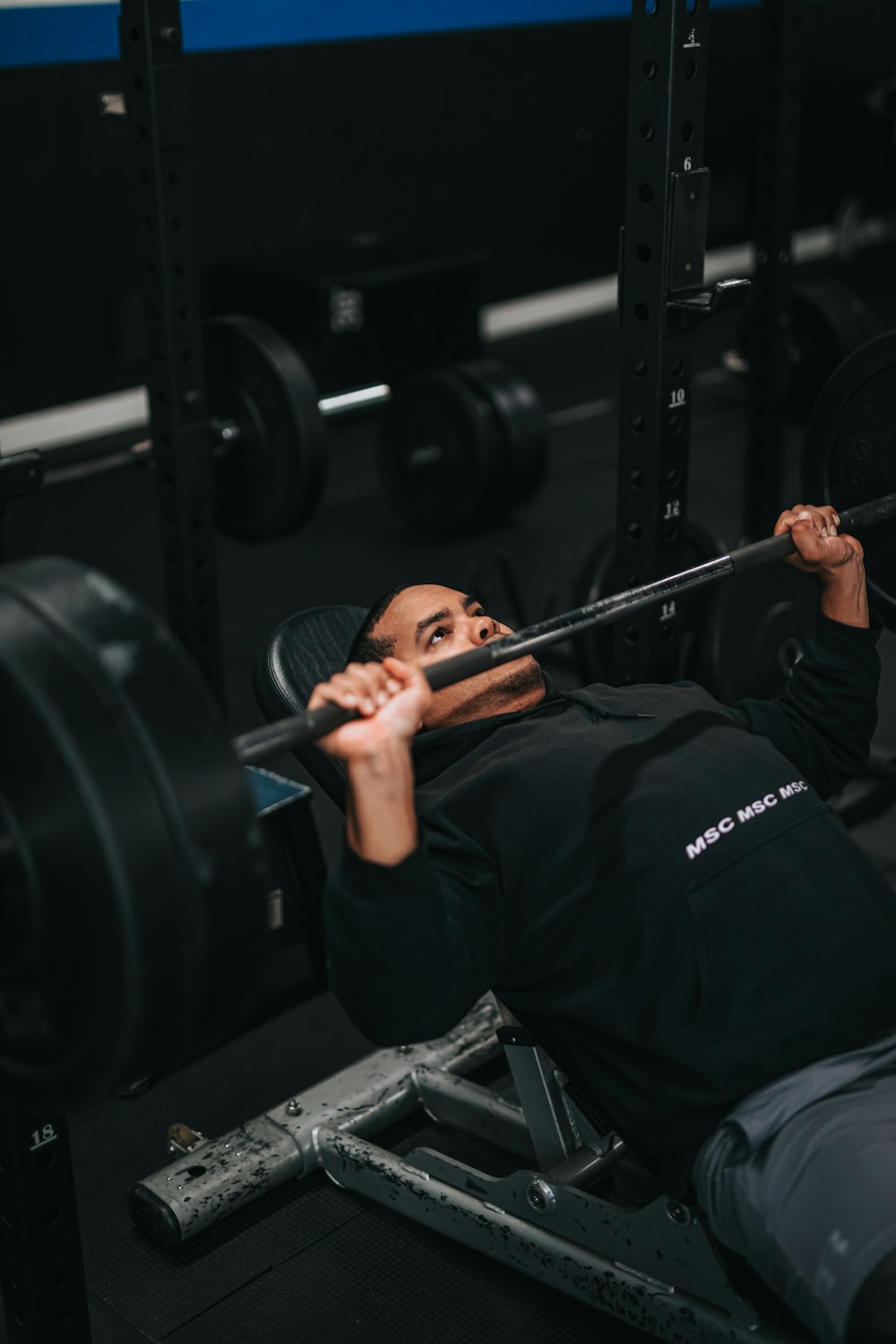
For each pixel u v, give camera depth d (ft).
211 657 8.52
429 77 18.69
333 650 5.87
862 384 5.94
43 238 15.53
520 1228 5.09
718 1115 4.10
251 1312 5.19
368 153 18.47
